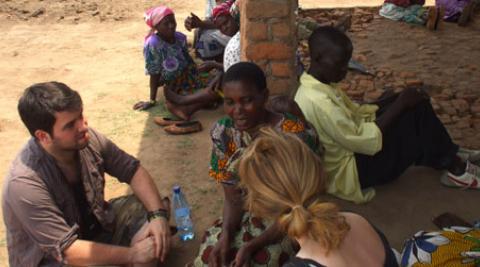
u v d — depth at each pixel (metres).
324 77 3.11
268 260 2.47
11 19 8.72
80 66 6.54
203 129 4.75
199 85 5.20
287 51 3.61
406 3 7.64
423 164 3.52
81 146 2.41
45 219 2.41
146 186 2.89
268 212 1.56
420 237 2.47
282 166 1.53
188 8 9.27
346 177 3.37
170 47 4.96
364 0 9.52
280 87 3.75
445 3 7.61
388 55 6.34
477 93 5.09
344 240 1.62
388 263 1.68
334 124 3.09
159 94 5.59
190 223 3.33
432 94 5.15
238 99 2.41
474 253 2.27
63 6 9.33
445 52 6.35
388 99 3.57
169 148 4.44
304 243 1.61
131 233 2.86
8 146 4.64
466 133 4.28
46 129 2.32
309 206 1.52
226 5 5.87
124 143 4.56
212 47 5.89
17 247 2.54
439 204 3.46
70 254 2.48
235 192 2.60
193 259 3.10
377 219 3.35
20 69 6.50
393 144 3.37
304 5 9.24
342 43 2.97
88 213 2.71
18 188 2.37
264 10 3.49
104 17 8.62
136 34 7.78
